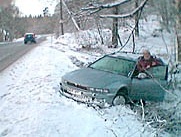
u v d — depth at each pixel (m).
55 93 9.77
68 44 36.12
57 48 33.50
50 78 12.62
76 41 32.75
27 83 11.66
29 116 7.52
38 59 21.17
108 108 8.23
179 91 6.01
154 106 8.82
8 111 7.98
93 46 27.05
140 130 6.91
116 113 7.92
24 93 9.91
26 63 18.78
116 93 8.54
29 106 8.38
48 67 16.27
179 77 5.93
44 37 78.31
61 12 29.48
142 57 9.52
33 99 9.09
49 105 8.38
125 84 8.77
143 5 5.11
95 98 8.35
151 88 9.21
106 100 8.34
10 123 7.07
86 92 8.45
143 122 7.30
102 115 7.69
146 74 9.16
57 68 15.87
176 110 7.17
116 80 8.73
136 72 9.25
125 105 8.75
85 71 9.34
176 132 6.79
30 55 25.14
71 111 7.93
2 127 6.82
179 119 6.97
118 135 6.57
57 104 8.49
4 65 17.95
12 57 23.34
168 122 6.79
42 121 7.14
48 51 29.31
